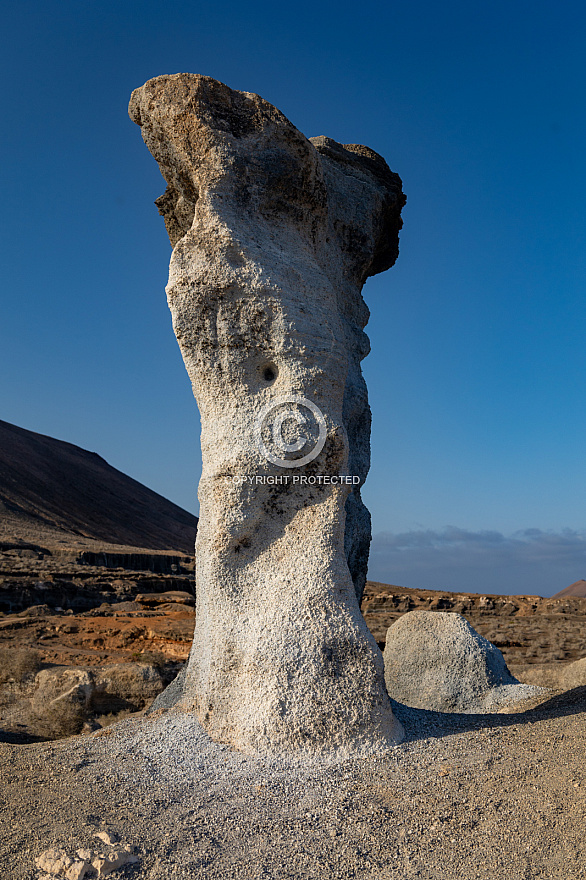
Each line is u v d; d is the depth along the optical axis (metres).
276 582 6.59
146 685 12.61
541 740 6.16
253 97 7.20
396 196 10.68
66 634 26.56
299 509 6.85
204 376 7.07
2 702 14.07
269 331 6.77
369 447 9.66
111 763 6.01
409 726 6.84
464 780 5.33
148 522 122.56
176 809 5.02
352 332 9.38
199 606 7.69
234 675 6.46
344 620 6.37
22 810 4.98
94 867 4.02
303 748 5.83
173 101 6.94
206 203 6.88
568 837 4.30
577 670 11.62
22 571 39.25
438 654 10.53
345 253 9.42
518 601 39.72
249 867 4.17
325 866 4.16
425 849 4.34
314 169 7.46
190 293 6.86
